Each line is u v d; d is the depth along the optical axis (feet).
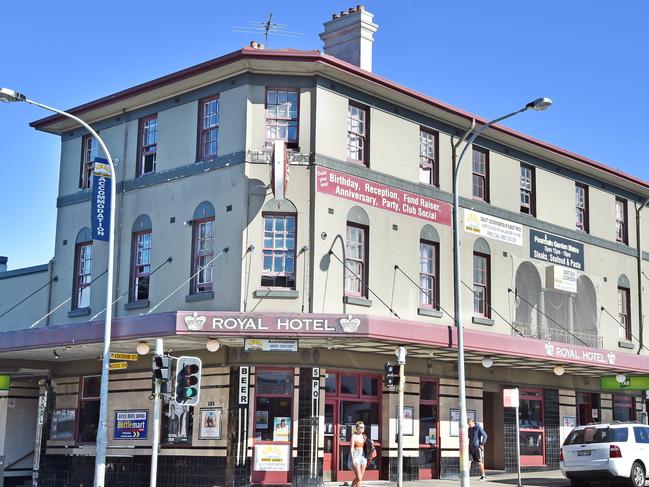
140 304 82.89
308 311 75.61
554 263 101.96
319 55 77.51
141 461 80.69
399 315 82.74
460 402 71.61
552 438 100.78
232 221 77.36
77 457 86.79
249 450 74.02
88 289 90.27
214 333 70.03
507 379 95.96
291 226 77.46
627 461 73.67
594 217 109.81
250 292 75.51
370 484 77.25
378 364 82.43
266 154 77.87
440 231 88.79
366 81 82.07
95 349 81.30
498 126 94.79
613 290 110.42
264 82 79.30
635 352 111.86
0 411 97.19
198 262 80.07
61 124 95.14
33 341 80.43
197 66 80.38
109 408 85.10
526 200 100.89
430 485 76.89
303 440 74.79
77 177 93.91
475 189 94.79
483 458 88.63
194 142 82.43
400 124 86.63
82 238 91.61
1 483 77.25
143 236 85.76
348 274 79.36
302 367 76.23
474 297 91.66
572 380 105.60
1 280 102.37
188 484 76.07
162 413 80.28
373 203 82.33
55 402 91.35
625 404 114.21
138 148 87.97
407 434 83.20
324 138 78.95
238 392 74.90
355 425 76.69
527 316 97.66
